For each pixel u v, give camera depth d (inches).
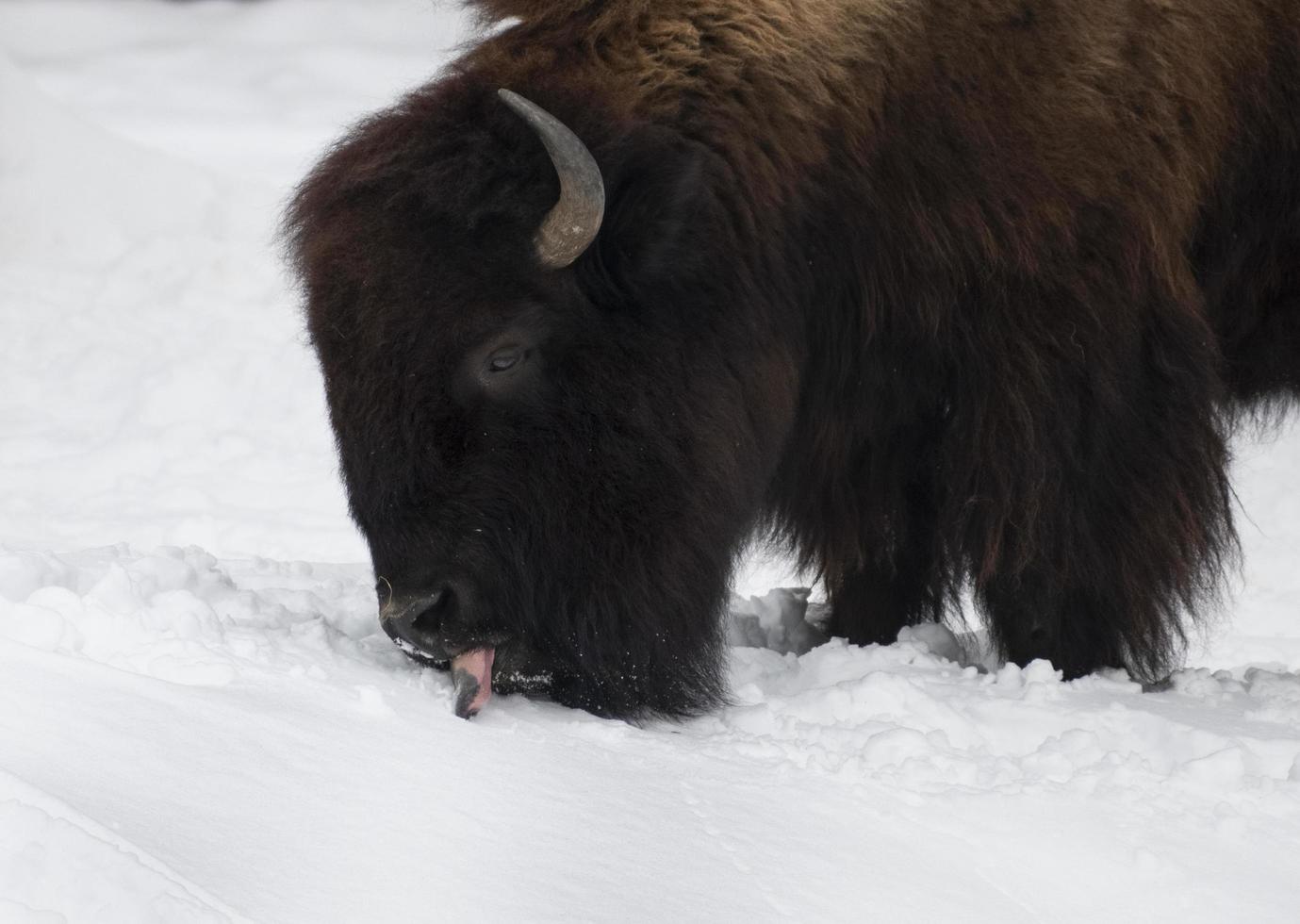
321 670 424.8
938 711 479.5
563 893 317.7
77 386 1362.0
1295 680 582.6
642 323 468.4
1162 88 550.6
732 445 493.4
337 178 455.8
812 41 515.8
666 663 479.2
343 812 329.4
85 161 1680.6
